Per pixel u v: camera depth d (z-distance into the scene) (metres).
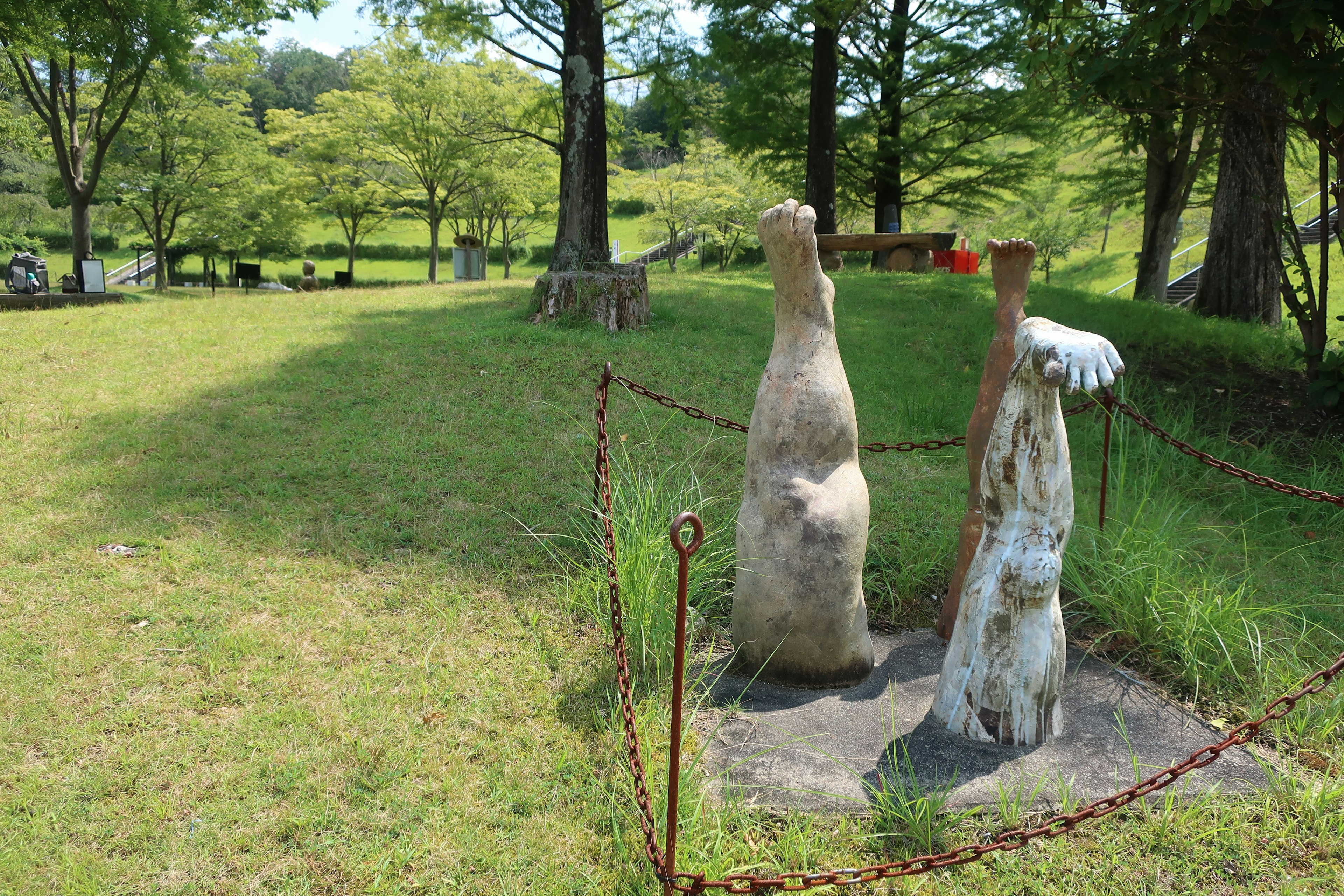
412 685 3.79
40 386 7.11
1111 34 7.72
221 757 3.28
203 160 27.64
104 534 4.87
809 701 3.89
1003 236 35.12
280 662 3.88
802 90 20.66
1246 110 8.45
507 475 5.85
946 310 11.74
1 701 3.50
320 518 5.24
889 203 21.70
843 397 3.93
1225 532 5.88
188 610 4.22
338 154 29.69
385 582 4.64
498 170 28.36
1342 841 3.06
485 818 3.07
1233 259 12.64
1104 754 3.54
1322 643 4.51
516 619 4.38
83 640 3.93
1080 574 4.95
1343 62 6.06
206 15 18.39
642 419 6.84
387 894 2.74
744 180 32.78
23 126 23.31
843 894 2.79
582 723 3.62
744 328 9.84
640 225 49.72
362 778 3.21
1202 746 3.63
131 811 3.01
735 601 4.10
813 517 3.86
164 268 28.28
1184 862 2.97
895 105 20.33
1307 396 8.77
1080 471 6.69
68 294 16.23
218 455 5.96
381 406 6.87
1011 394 3.44
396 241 58.97
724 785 3.25
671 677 3.94
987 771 3.39
